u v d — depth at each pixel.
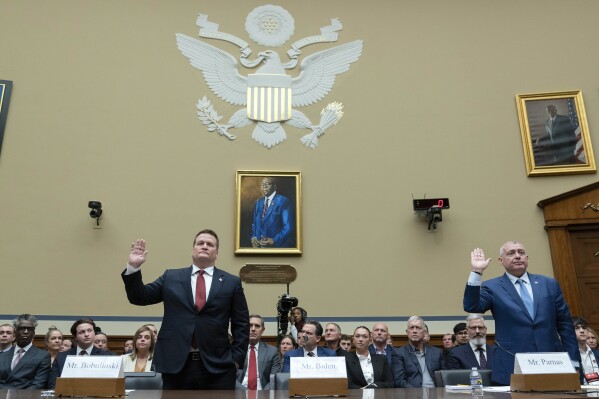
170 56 9.27
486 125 9.14
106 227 8.46
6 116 8.72
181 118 9.01
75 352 5.95
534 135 8.99
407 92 9.30
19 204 8.41
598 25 9.47
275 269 8.02
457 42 9.52
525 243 8.60
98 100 8.97
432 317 8.30
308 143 9.00
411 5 9.66
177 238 8.51
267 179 8.77
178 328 3.59
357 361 5.49
